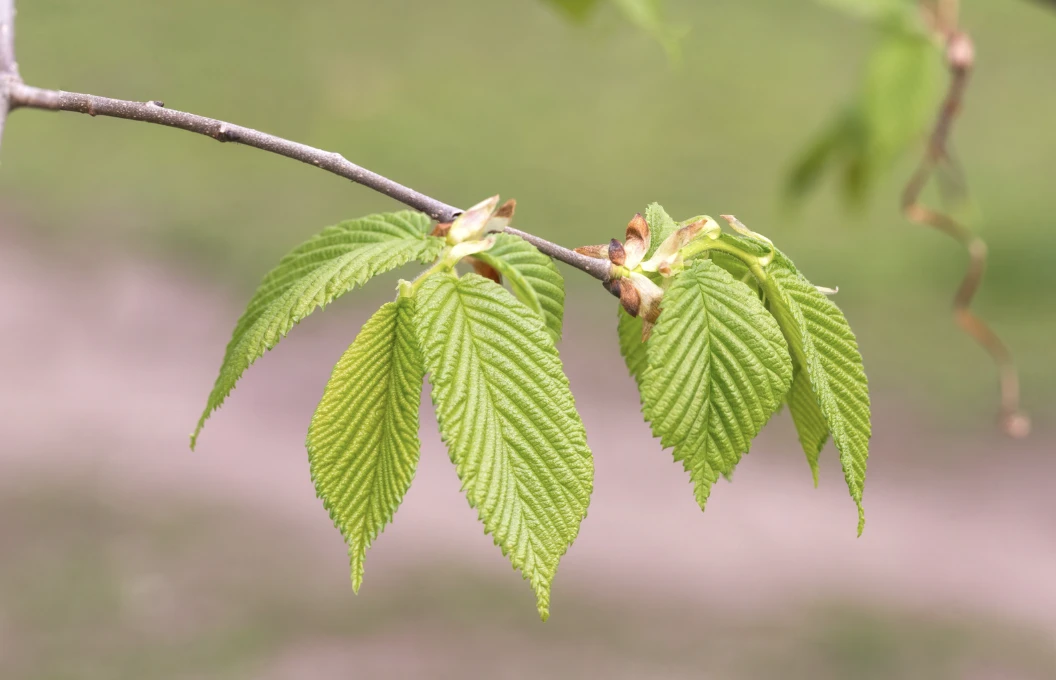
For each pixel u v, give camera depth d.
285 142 1.36
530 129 15.78
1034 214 12.16
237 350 1.30
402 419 1.28
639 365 1.54
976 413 9.01
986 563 7.33
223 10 18.67
